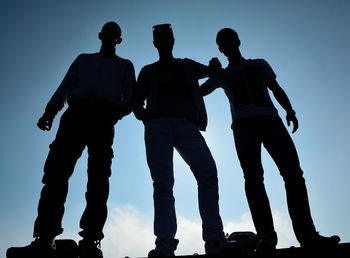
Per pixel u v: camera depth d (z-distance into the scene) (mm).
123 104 3604
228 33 4191
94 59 3764
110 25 3912
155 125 3699
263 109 3779
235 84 4020
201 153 3590
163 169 3566
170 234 3348
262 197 3547
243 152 3707
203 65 4105
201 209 3420
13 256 2846
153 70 3961
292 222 3467
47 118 3551
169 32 4059
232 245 3139
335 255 2439
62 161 3197
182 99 3809
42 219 3014
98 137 3352
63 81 3707
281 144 3629
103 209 3227
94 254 2930
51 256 2879
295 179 3510
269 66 4078
